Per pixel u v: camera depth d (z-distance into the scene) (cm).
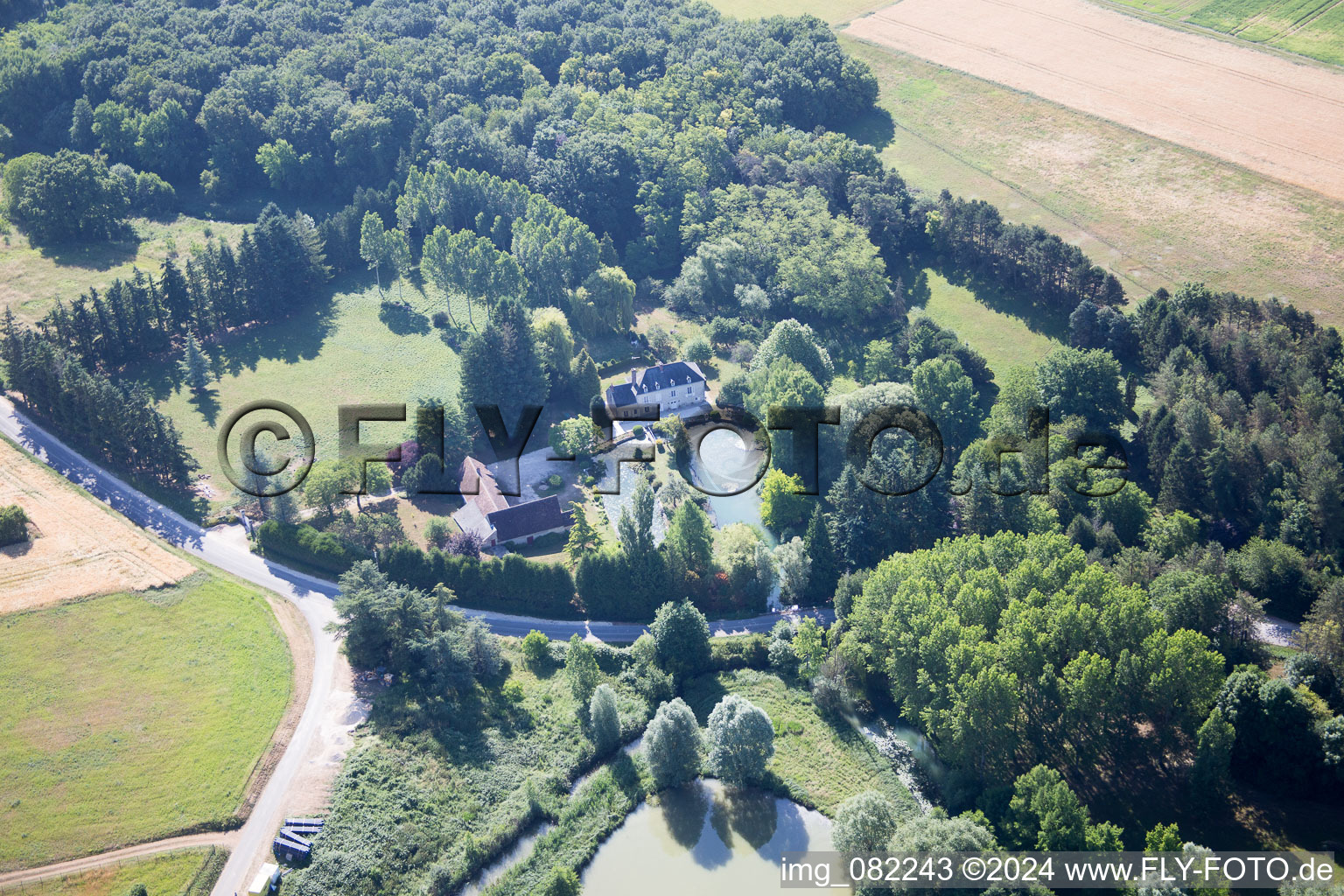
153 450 17888
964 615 13650
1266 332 19562
